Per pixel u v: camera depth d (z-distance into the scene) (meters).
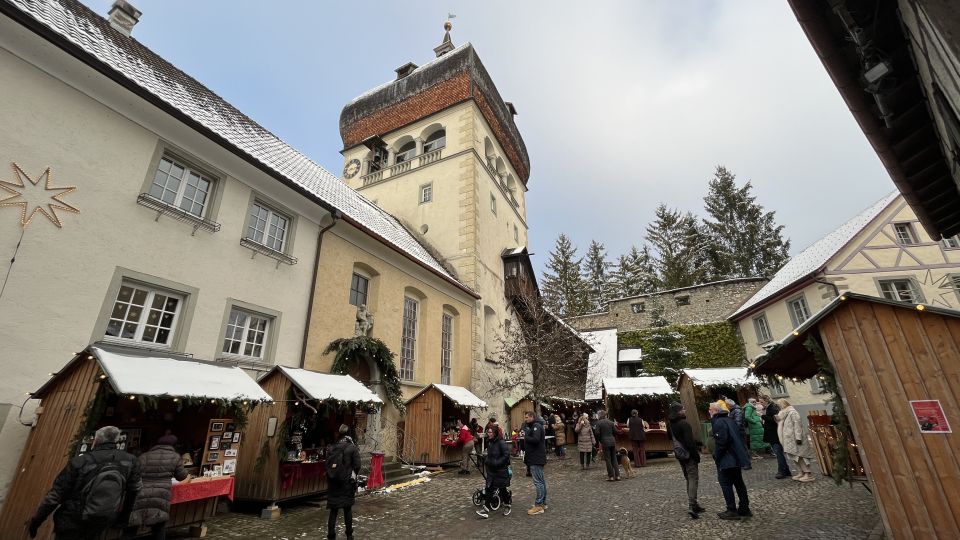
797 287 20.08
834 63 4.60
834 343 5.30
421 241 21.88
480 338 20.38
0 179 6.23
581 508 7.83
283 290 10.63
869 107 5.02
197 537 6.44
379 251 14.41
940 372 4.53
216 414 7.52
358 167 26.64
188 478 6.57
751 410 13.91
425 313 16.72
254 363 9.56
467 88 24.23
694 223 43.41
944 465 4.38
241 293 9.57
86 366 5.89
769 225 40.31
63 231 6.80
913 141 5.27
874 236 18.86
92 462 4.17
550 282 45.19
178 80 11.95
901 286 18.09
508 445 7.98
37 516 3.91
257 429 8.28
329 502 6.27
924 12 2.78
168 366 6.53
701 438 16.03
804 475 8.87
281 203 11.02
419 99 25.72
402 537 6.55
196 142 9.10
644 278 45.62
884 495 4.73
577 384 26.92
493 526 6.95
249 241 9.80
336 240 12.70
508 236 26.59
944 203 6.38
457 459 14.01
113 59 8.81
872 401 4.93
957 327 4.52
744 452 6.45
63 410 5.77
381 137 26.73
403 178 24.45
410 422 13.88
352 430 10.12
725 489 6.51
